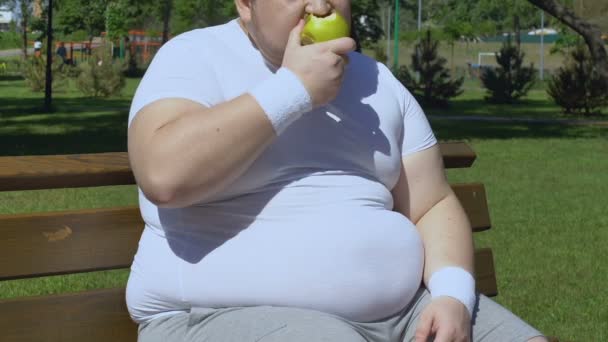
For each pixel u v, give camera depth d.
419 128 2.55
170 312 2.26
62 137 18.47
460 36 63.50
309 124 2.29
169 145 2.04
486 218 3.07
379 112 2.42
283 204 2.23
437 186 2.56
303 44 2.21
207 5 47.91
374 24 43.88
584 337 5.12
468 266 2.43
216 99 2.25
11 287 5.74
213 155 2.03
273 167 2.24
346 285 2.21
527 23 70.75
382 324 2.30
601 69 22.47
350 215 2.26
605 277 6.55
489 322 2.29
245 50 2.36
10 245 2.35
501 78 34.38
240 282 2.17
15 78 47.94
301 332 2.02
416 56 32.06
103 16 50.09
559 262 7.02
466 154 3.02
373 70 2.51
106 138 18.36
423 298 2.38
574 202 10.20
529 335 2.25
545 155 15.45
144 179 2.07
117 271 6.23
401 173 2.53
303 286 2.18
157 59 2.31
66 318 2.40
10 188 2.36
